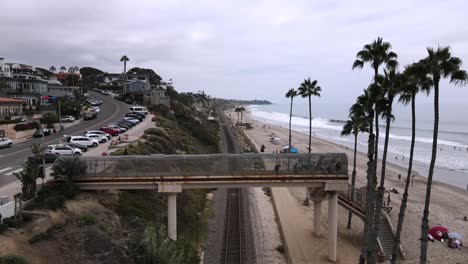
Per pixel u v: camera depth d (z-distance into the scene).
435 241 38.38
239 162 28.73
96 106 106.81
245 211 43.06
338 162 29.47
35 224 21.86
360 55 28.62
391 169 77.38
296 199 48.81
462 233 41.72
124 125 69.94
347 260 31.50
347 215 43.59
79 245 21.80
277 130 157.50
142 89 153.88
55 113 74.25
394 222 42.19
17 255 18.27
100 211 26.09
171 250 24.73
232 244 33.91
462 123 196.38
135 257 23.03
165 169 28.05
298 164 29.22
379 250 33.44
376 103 27.67
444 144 120.62
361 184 61.09
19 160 42.56
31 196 25.20
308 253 32.09
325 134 154.25
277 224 40.09
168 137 64.19
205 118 159.62
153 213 31.59
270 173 28.97
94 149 50.47
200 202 44.03
